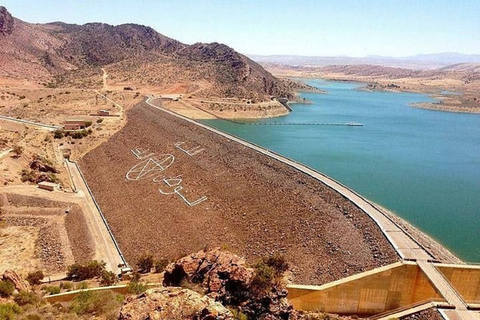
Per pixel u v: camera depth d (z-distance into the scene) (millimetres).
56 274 55094
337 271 44062
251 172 76000
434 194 87125
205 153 92625
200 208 70188
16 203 74438
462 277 39406
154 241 63750
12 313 28406
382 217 51906
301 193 63594
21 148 95375
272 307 26188
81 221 69625
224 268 27453
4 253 59219
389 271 38469
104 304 31156
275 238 55812
